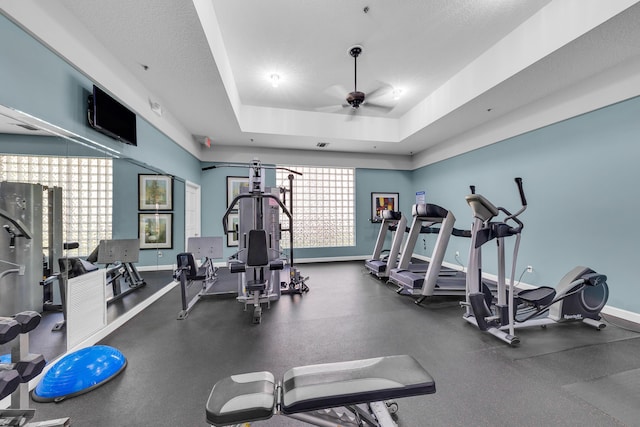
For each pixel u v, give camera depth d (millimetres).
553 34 2492
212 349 2150
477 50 3238
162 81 3051
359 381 999
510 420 1384
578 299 2557
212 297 3594
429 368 1869
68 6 1983
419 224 3865
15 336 1149
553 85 3160
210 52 2529
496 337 2355
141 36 2312
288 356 2045
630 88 2629
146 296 3346
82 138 2111
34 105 1803
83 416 1416
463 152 5004
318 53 3234
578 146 3127
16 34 1677
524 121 3770
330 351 2123
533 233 3697
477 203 2461
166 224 3982
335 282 4371
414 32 2885
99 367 1701
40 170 2246
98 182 2812
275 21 2695
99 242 2861
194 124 4449
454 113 4020
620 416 1403
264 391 953
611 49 2471
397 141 5582
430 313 2973
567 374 1786
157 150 3570
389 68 3600
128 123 2773
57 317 2107
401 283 3568
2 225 2148
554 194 3410
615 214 2787
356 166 6512
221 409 865
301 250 6172
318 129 5148
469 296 2559
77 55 2137
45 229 2242
